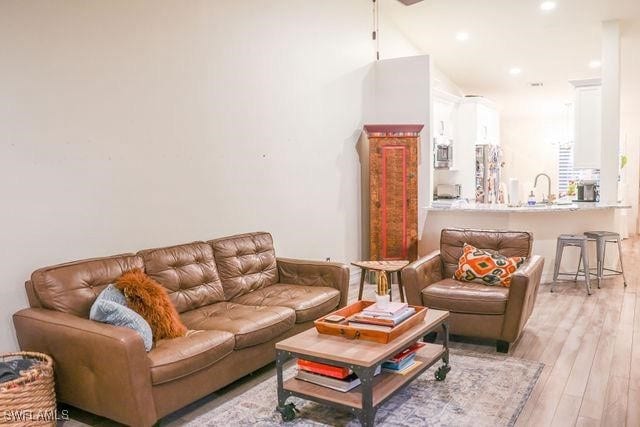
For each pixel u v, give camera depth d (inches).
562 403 112.5
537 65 331.0
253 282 158.4
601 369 131.1
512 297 140.3
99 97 132.8
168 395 102.4
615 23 245.4
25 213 118.6
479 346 150.6
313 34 212.7
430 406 111.5
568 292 214.2
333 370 103.6
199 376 109.5
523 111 479.8
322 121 220.4
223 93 170.1
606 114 245.0
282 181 198.4
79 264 117.9
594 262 241.8
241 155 178.5
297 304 141.3
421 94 245.9
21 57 116.4
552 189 486.6
